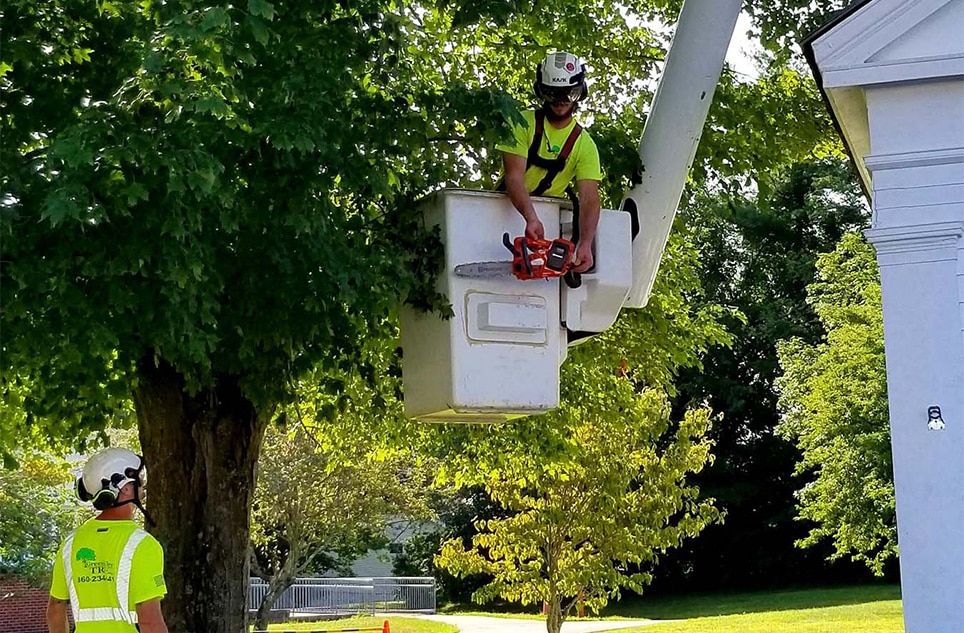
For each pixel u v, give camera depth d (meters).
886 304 6.53
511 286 6.50
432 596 38.09
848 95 6.88
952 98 6.51
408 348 6.76
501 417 6.88
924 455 6.39
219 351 6.59
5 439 9.23
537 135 6.56
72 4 6.24
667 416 16.25
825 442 24.88
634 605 38.84
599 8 11.39
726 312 14.23
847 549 25.02
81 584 5.46
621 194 8.51
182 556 7.73
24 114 6.15
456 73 10.47
